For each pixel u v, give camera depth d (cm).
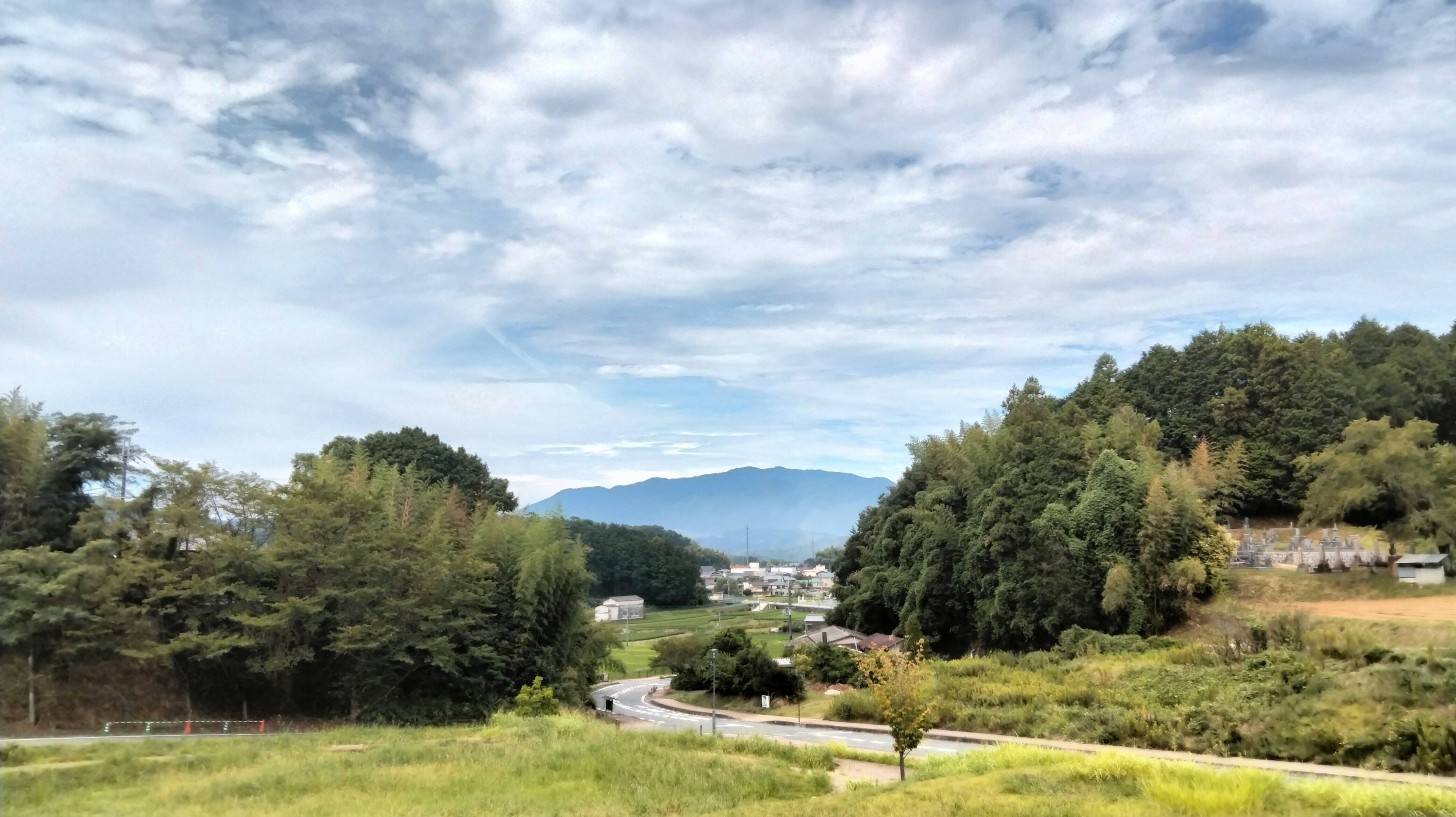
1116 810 1617
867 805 1795
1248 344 8938
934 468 8650
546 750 2809
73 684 4003
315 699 4828
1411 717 2655
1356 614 4700
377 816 1861
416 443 8306
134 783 2373
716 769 2536
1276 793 1703
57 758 2712
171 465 4469
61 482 4306
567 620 5631
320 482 4869
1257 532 7531
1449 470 6119
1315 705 2975
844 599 9044
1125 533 5738
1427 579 5316
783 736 4356
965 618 6856
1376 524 6706
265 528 4769
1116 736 3359
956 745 3697
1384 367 8338
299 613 4406
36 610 3662
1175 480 5922
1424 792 1647
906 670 2584
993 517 6247
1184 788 1741
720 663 6375
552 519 5872
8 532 4075
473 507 7962
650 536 19025
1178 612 5556
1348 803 1583
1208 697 3500
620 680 8725
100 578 3956
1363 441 6406
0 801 2077
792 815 1712
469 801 2034
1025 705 4106
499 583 5525
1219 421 8531
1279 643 3981
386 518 5197
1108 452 6178
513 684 5250
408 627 4841
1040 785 1953
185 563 4403
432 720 4834
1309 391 7906
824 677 6469
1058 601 5759
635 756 2706
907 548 7594
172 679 4338
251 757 2795
